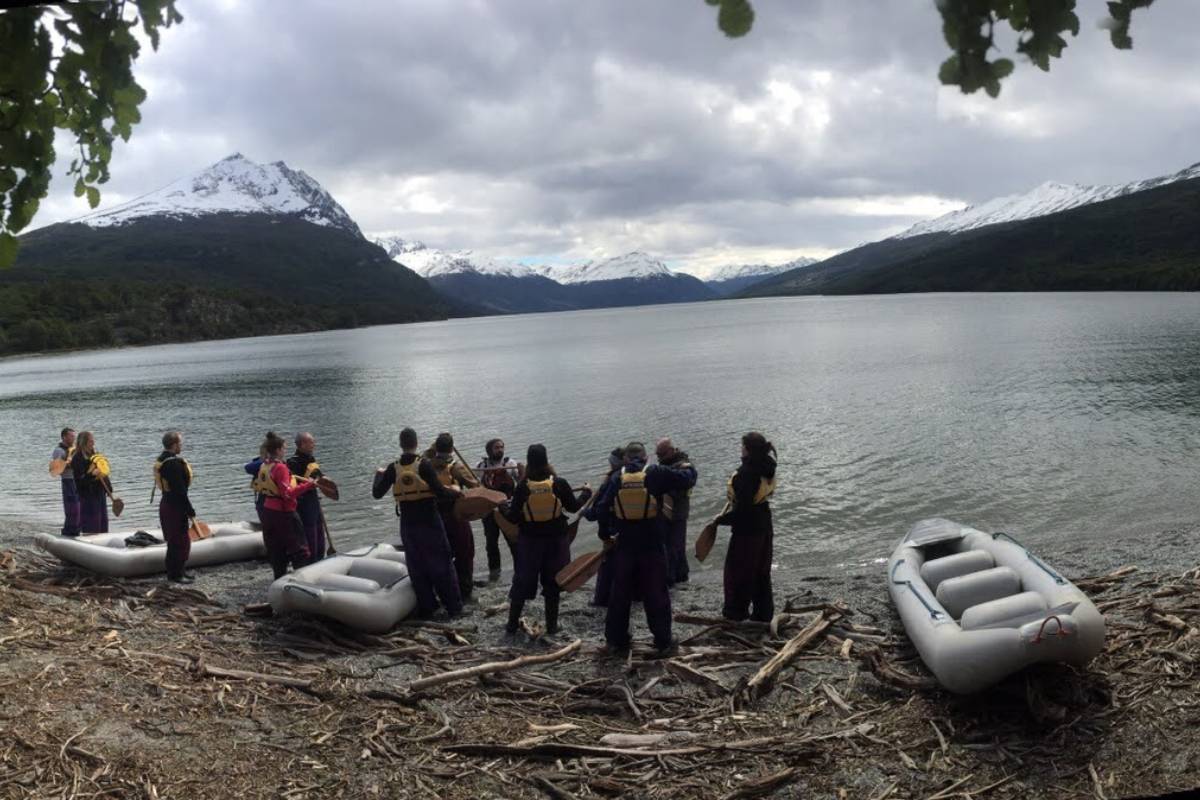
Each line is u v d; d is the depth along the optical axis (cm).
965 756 552
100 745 541
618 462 945
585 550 1334
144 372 7500
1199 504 1494
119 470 2369
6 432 3484
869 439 2355
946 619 681
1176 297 11550
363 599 845
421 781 538
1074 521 1438
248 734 586
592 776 546
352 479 2069
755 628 834
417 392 4494
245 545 1221
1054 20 177
